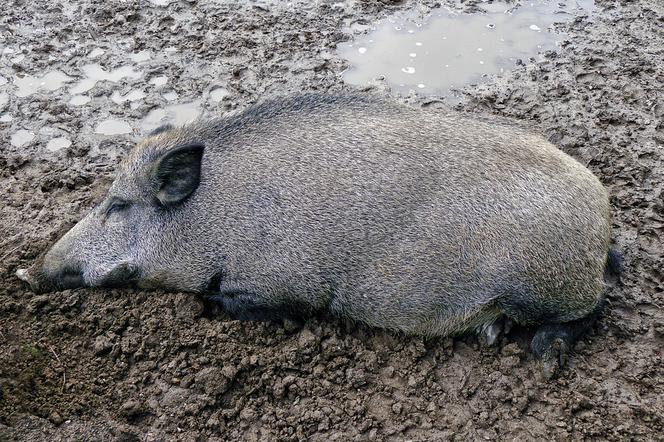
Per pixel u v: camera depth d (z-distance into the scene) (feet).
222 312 13.44
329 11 17.31
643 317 13.33
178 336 13.14
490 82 16.15
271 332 13.24
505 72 16.30
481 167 12.78
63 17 17.11
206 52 16.52
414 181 12.79
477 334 13.12
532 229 12.62
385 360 13.03
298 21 17.11
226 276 13.20
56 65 16.31
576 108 15.62
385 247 12.80
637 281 13.61
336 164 12.92
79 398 12.78
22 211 14.37
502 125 13.25
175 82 16.07
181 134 13.29
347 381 12.89
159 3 17.39
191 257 13.21
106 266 13.39
